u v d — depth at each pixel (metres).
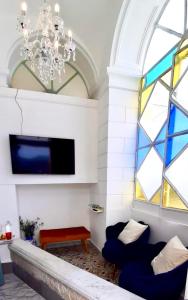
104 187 3.53
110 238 3.03
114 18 3.08
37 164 3.43
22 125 3.43
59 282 1.31
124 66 3.40
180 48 2.67
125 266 2.20
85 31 3.59
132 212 3.43
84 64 4.06
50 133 3.63
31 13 3.26
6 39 3.29
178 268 1.74
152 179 3.07
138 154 3.54
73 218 4.21
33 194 3.92
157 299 1.67
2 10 3.21
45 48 2.31
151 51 3.35
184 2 2.65
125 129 3.53
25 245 2.12
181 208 2.44
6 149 3.32
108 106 3.42
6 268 2.75
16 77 3.91
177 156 2.54
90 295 1.04
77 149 3.83
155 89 3.16
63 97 3.69
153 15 3.05
